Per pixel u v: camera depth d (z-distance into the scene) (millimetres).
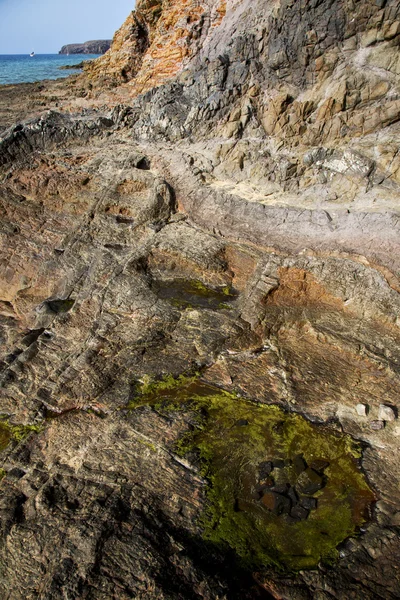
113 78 33344
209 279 12648
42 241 15242
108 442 8070
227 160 16172
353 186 13234
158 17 30922
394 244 11141
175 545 6223
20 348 11195
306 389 9102
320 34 14789
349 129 14422
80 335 10922
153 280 12727
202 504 6938
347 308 10734
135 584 5688
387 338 9820
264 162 15227
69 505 6883
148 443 7992
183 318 11094
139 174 16062
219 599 5504
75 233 14867
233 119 17312
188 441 8039
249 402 8922
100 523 6457
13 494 7363
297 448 7965
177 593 5551
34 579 5930
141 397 9125
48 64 85562
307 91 15688
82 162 18438
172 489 7141
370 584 5746
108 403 8992
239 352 10117
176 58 25250
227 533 6539
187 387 9336
